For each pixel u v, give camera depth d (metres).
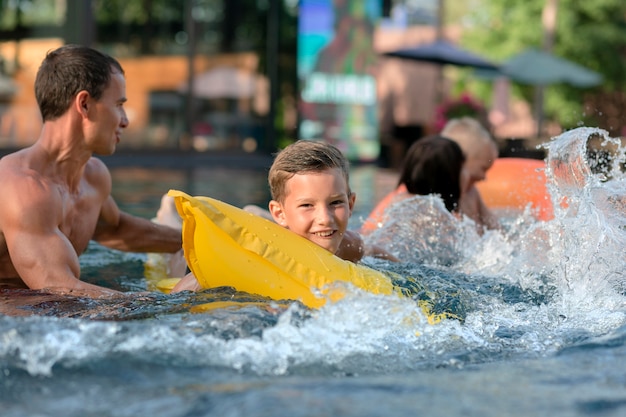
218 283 2.49
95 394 1.58
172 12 13.50
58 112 2.99
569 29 19.14
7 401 1.54
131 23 13.12
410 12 22.73
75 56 3.00
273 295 2.36
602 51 19.09
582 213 2.96
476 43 20.64
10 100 12.30
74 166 3.09
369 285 2.38
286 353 1.85
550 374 1.78
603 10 19.09
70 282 2.76
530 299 2.65
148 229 3.67
